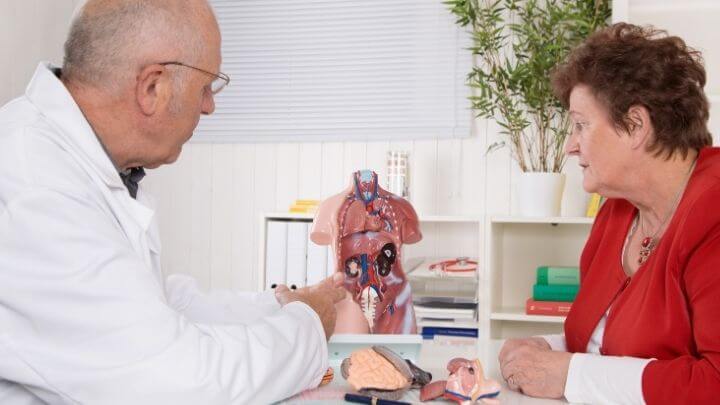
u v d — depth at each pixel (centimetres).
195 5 120
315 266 278
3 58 255
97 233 102
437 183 308
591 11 279
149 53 115
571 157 293
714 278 109
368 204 162
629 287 127
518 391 122
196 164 332
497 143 301
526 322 292
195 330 103
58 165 106
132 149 122
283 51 324
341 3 319
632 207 139
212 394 100
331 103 319
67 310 99
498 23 304
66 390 99
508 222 275
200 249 331
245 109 326
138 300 100
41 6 275
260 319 114
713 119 258
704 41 257
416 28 312
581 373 114
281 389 109
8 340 100
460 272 262
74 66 117
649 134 124
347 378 113
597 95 126
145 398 99
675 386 107
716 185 113
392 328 161
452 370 115
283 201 324
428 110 309
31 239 100
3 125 111
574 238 293
